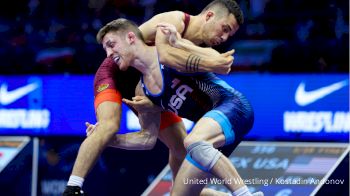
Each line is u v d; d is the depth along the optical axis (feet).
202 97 16.19
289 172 21.79
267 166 22.29
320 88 31.07
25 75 33.32
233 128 15.40
